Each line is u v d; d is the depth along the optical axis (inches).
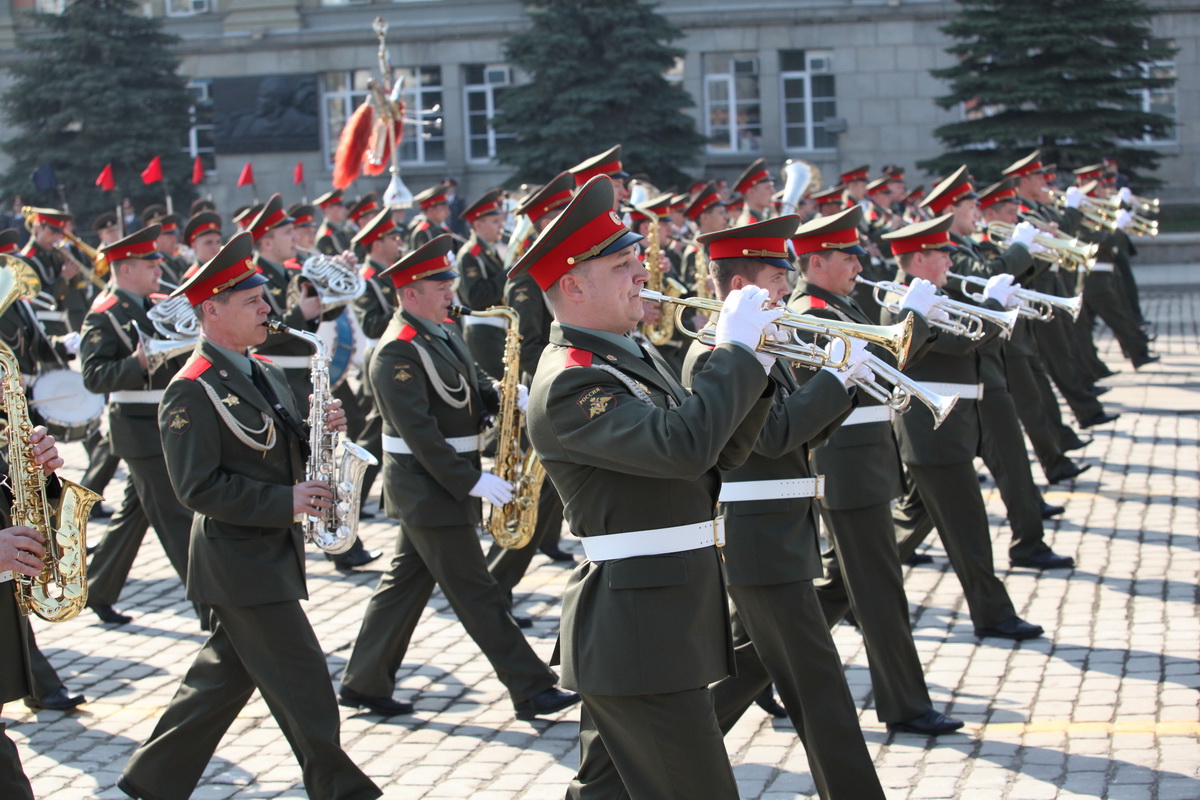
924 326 227.9
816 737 191.0
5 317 338.6
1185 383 537.6
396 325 251.1
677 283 429.1
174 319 287.7
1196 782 195.5
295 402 213.6
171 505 284.0
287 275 380.8
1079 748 210.8
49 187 901.2
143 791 198.2
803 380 209.3
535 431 153.9
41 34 1476.4
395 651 244.4
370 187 1432.1
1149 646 257.0
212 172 1456.7
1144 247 1010.1
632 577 149.8
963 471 264.7
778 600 191.0
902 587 221.1
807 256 219.3
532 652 240.8
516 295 332.2
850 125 1384.1
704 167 1400.1
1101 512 360.5
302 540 204.4
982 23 1085.1
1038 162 479.2
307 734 194.9
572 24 1177.4
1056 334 452.4
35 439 171.9
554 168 1177.4
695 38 1397.6
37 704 253.1
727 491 194.5
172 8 1488.7
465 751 226.2
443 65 1432.1
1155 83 1109.1
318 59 1438.2
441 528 238.8
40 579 171.8
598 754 167.8
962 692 239.9
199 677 201.0
